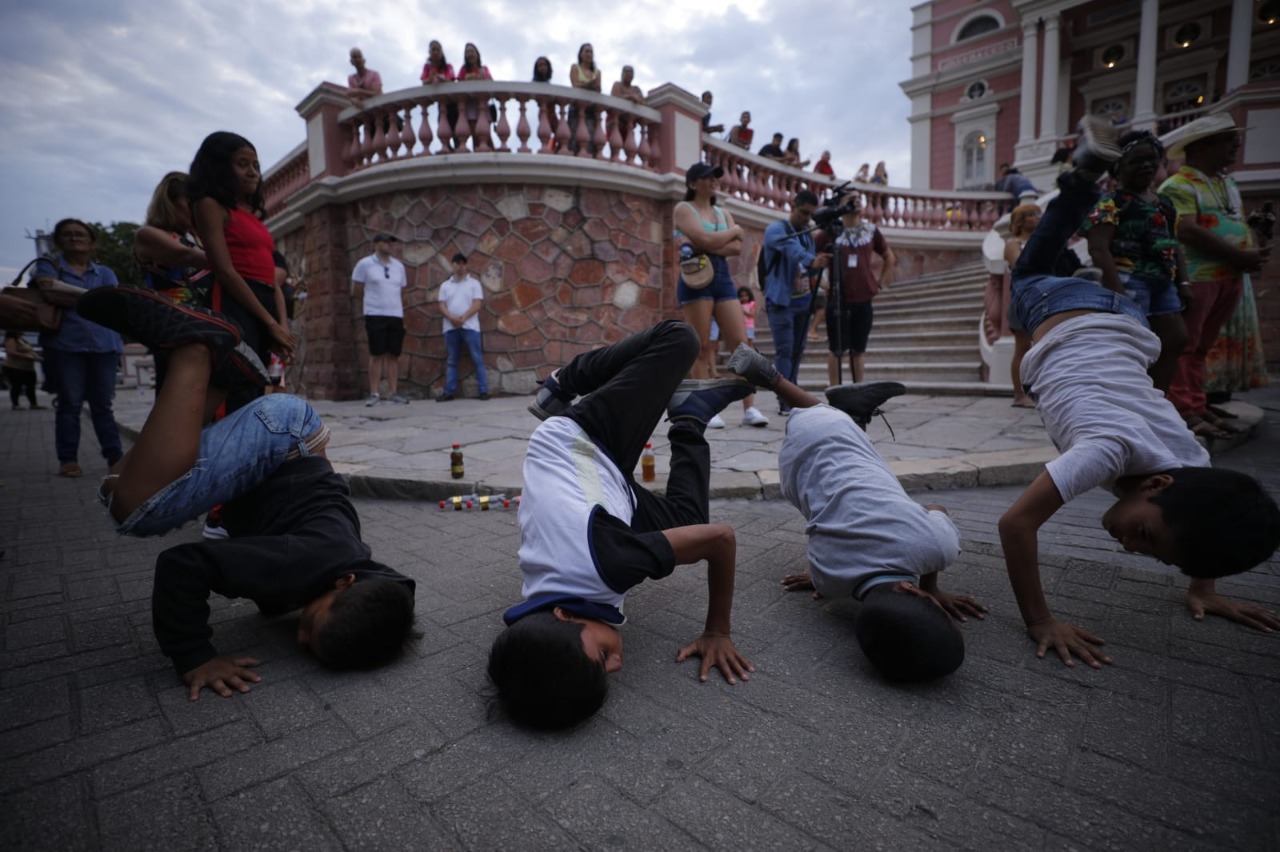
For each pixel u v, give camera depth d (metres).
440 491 4.18
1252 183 12.02
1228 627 2.19
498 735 1.71
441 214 9.41
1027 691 1.86
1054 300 2.56
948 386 7.59
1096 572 2.67
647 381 2.32
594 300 9.87
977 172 26.22
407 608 2.03
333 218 10.22
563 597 1.80
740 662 2.02
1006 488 3.99
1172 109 22.39
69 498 4.57
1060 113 23.94
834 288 6.18
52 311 2.60
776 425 6.02
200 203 3.02
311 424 2.38
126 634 2.35
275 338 3.36
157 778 1.55
